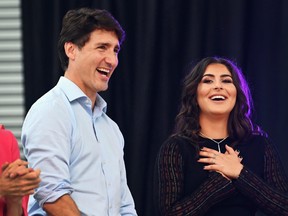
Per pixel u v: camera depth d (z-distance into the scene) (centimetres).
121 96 895
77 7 895
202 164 681
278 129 886
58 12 888
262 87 893
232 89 699
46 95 588
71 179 572
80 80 594
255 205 687
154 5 888
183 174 678
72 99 584
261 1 898
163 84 895
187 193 676
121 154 616
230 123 705
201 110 706
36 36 895
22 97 910
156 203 690
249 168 690
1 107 911
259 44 897
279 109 886
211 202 663
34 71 898
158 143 893
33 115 574
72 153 575
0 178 517
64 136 567
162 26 898
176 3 896
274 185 695
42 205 560
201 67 707
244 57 895
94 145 584
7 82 911
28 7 901
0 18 913
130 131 895
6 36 912
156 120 897
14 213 529
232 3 891
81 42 589
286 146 884
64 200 554
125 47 895
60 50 604
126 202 616
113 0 898
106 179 586
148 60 887
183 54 898
